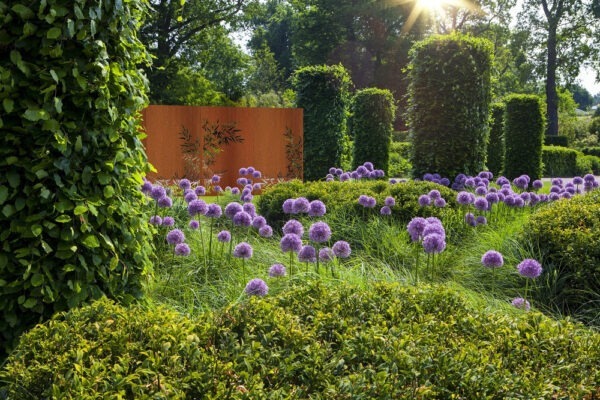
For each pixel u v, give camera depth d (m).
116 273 3.44
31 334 2.38
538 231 5.67
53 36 2.88
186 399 2.01
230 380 2.06
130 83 3.42
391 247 6.21
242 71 34.69
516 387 2.11
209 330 2.42
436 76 10.78
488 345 2.48
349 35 36.22
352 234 6.69
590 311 4.84
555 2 36.44
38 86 2.98
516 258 5.62
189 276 4.97
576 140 40.62
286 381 2.17
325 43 35.03
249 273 4.96
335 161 14.22
